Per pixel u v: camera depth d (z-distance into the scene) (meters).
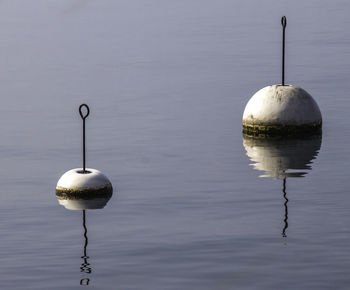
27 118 36.84
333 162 29.00
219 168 28.62
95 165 29.30
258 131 33.06
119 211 24.38
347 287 18.84
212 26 62.78
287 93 33.16
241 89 41.62
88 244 21.75
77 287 19.09
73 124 35.56
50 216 24.06
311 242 21.50
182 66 48.03
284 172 27.94
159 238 22.03
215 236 22.08
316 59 49.12
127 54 52.25
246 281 19.23
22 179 27.84
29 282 19.41
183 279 19.42
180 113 37.03
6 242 21.98
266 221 23.16
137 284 19.22
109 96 40.81
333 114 36.16
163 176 27.80
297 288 18.83
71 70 47.69
